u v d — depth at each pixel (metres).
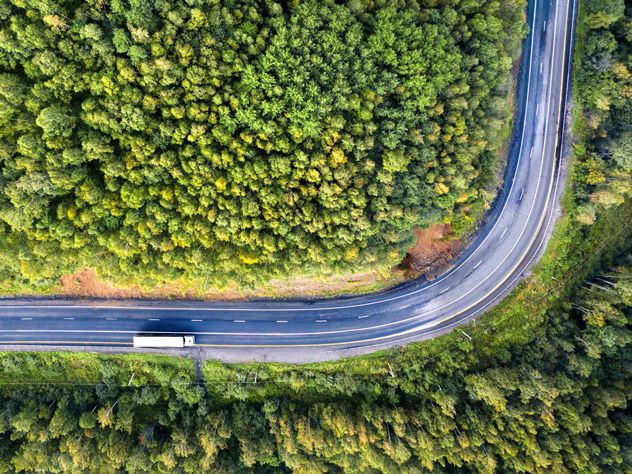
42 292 57.03
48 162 42.38
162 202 45.47
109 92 40.81
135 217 45.88
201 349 59.12
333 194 48.72
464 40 51.31
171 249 48.09
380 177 49.16
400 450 56.75
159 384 59.47
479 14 51.03
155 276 49.38
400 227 53.09
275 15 42.97
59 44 38.69
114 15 39.28
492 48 51.28
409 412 59.56
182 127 42.62
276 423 59.22
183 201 45.69
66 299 57.66
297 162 46.53
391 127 48.09
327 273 54.25
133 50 39.19
